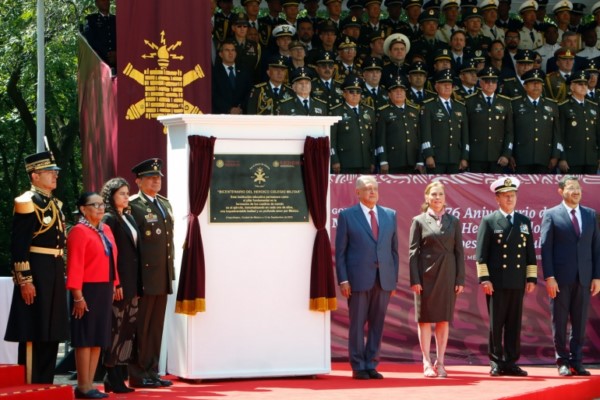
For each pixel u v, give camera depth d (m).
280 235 13.41
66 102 33.50
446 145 18.66
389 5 21.77
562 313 15.19
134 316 12.80
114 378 12.54
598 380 14.71
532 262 14.84
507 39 21.97
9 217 36.88
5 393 10.95
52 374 12.64
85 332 12.15
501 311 14.78
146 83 15.95
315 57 19.83
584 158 19.69
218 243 13.20
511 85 20.02
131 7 15.94
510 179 14.88
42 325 12.23
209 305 13.16
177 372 13.35
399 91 18.45
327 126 13.61
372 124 18.36
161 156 15.95
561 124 19.69
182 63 16.11
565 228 15.25
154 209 13.05
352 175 16.52
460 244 14.41
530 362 16.89
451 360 16.56
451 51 20.25
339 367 15.34
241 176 13.28
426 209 14.54
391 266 13.98
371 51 20.44
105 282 12.30
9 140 36.91
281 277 13.41
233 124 13.27
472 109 19.05
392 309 16.50
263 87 18.19
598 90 20.27
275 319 13.38
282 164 13.42
